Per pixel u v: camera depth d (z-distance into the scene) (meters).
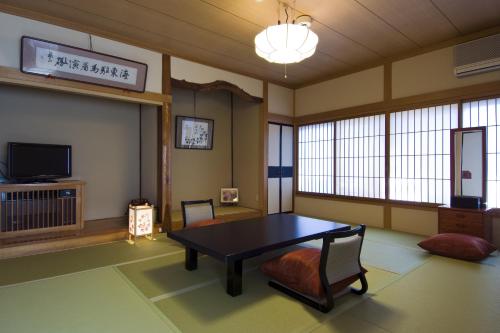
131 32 3.64
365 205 4.85
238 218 5.07
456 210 3.38
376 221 4.70
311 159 5.75
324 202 5.47
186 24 3.43
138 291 2.27
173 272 2.66
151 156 4.39
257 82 5.36
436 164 4.06
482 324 1.83
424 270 2.75
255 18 3.28
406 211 4.34
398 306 2.07
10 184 3.06
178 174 5.22
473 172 3.52
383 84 4.56
